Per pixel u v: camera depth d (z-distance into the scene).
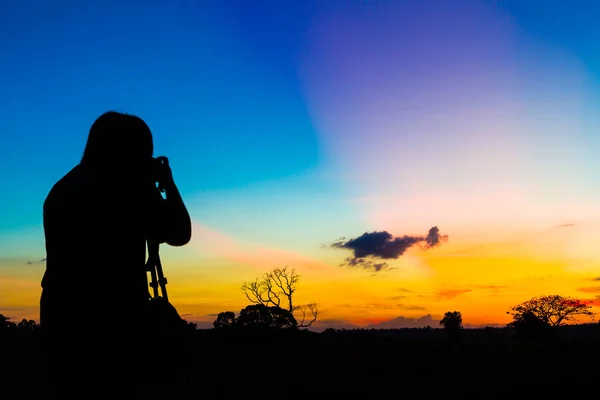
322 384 20.19
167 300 2.68
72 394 2.39
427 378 22.77
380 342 60.62
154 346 2.50
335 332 79.00
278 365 28.83
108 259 2.50
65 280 2.46
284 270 69.31
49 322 2.44
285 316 64.25
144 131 2.83
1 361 17.12
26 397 11.12
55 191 2.58
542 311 96.56
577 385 18.61
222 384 18.16
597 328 97.12
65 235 2.49
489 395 17.61
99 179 2.60
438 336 111.31
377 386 19.78
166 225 2.74
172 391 2.52
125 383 2.42
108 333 2.42
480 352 40.47
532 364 27.47
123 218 2.58
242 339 58.72
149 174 2.79
